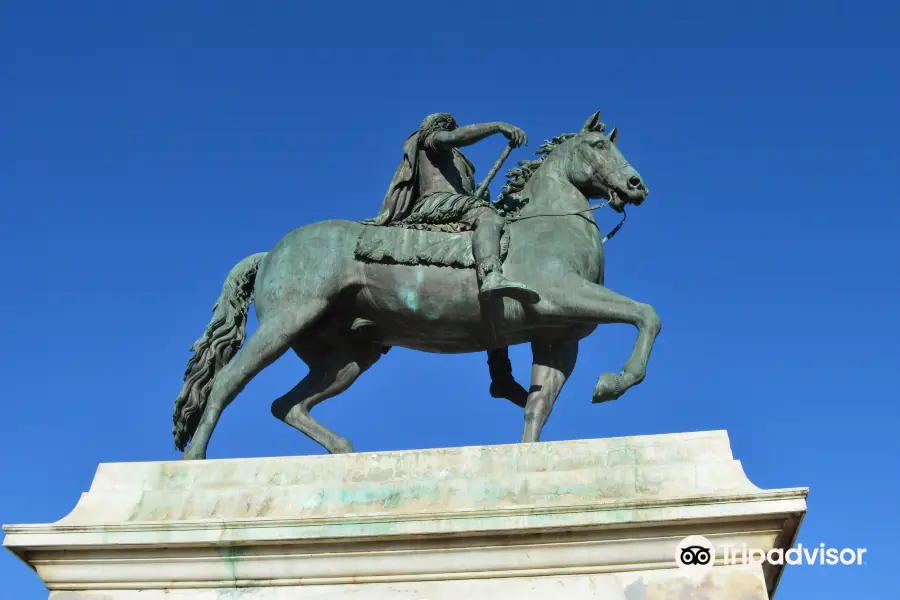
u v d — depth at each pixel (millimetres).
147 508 5387
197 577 5117
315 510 5262
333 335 6551
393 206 6508
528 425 6070
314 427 6449
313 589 5043
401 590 4969
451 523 4965
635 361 5625
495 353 6637
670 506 4875
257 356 6137
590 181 6516
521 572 4926
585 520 4879
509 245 6199
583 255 6176
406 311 6227
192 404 6320
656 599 4797
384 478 5340
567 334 6227
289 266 6309
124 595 5145
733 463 5117
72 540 5176
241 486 5430
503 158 6496
